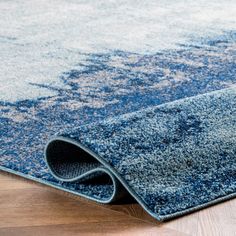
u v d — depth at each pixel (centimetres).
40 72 147
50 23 201
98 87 136
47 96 130
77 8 228
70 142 86
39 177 92
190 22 204
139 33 187
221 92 110
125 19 207
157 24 200
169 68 151
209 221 80
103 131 89
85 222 79
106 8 228
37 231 77
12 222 79
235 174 92
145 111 98
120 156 84
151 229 77
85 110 121
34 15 215
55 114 119
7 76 143
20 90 134
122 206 84
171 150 90
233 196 87
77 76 144
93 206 84
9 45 173
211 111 102
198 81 140
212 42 177
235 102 106
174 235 76
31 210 83
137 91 133
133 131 90
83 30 191
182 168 89
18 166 96
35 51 166
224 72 148
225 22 204
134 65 153
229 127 100
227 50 169
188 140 93
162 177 86
